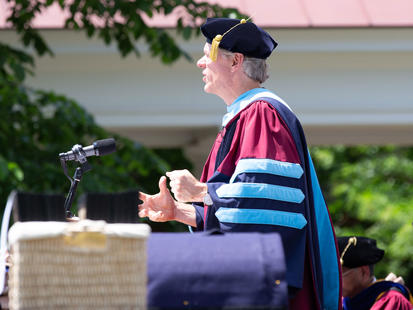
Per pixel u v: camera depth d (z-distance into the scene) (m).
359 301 9.59
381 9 24.12
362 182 36.81
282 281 4.86
